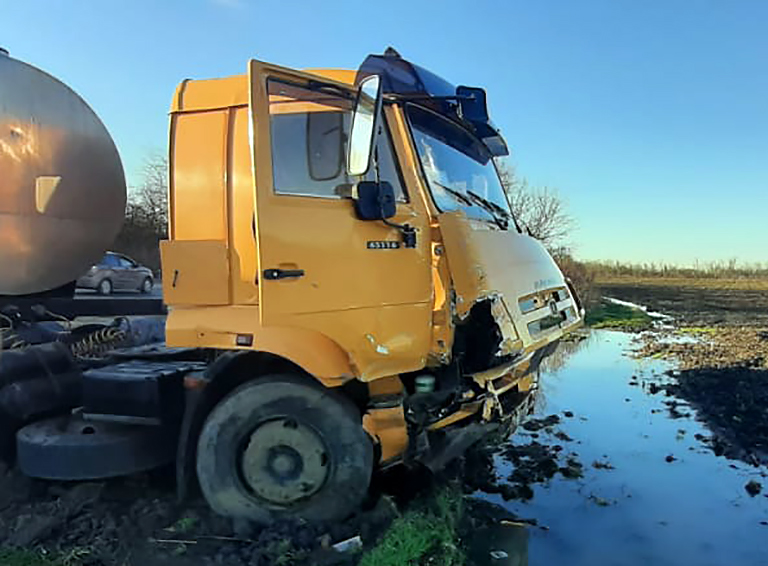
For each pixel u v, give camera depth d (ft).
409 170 11.93
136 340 16.53
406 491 13.10
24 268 13.23
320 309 10.12
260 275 9.46
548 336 14.14
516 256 14.02
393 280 11.03
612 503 14.51
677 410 23.82
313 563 10.44
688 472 16.69
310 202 10.21
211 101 12.01
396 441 11.35
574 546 12.31
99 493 12.83
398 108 12.11
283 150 10.19
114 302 16.26
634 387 28.48
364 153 10.09
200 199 11.89
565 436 20.10
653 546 12.37
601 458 17.84
